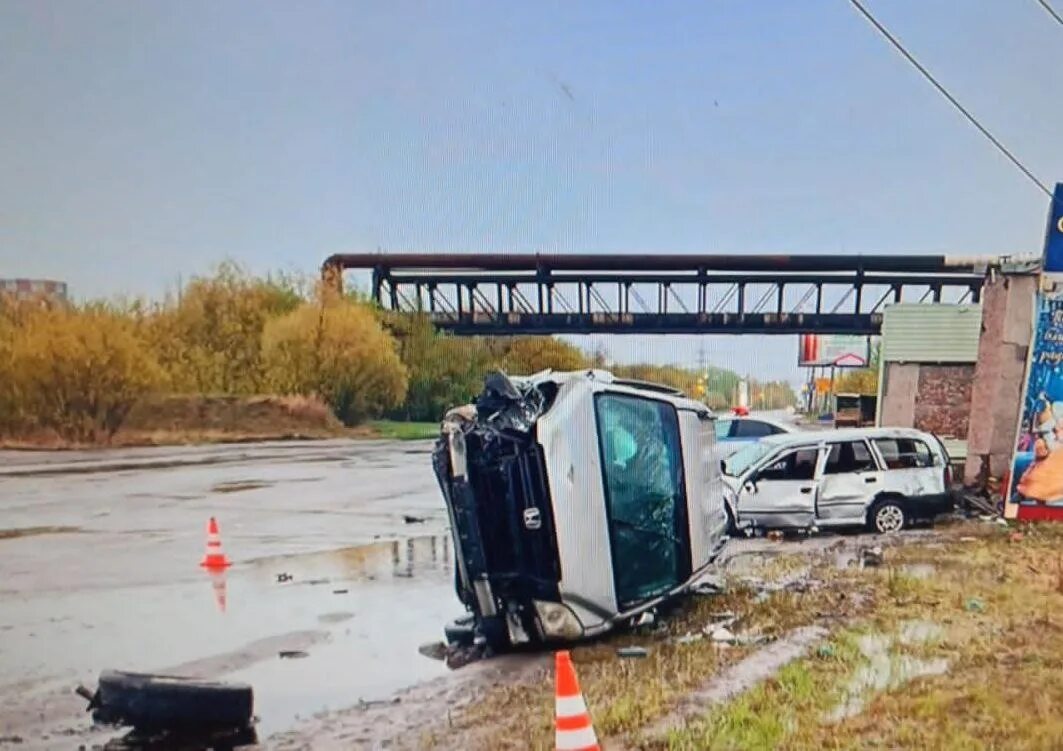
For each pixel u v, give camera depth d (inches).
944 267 1654.8
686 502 328.2
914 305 777.6
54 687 262.4
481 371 1764.3
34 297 1421.0
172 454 1185.4
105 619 342.3
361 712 238.4
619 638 302.0
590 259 1732.3
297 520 595.8
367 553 478.6
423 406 1784.0
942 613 311.0
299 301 1787.6
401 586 398.0
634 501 311.7
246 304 1748.3
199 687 227.5
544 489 289.9
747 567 409.4
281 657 292.4
